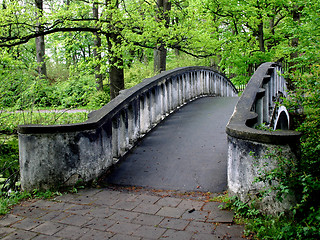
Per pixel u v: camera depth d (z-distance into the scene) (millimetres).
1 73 10625
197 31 14086
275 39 21781
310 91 4586
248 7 17703
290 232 3023
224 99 11820
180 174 5309
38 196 4680
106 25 12188
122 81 14383
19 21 11641
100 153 5355
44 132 4785
